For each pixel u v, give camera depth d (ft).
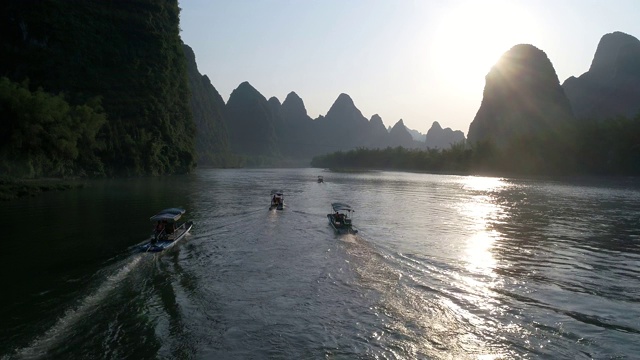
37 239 63.52
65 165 185.06
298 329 32.83
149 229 71.87
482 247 60.95
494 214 95.40
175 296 39.60
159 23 306.55
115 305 37.06
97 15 269.03
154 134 265.54
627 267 50.62
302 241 64.90
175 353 28.76
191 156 306.55
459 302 38.45
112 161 226.38
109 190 148.46
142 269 48.49
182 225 70.74
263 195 138.00
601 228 77.00
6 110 149.28
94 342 30.04
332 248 59.93
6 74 230.68
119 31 276.62
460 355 28.99
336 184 201.16
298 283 43.88
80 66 245.45
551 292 41.34
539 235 70.18
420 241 64.95
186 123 340.18
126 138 233.76
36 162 162.09
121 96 253.65
